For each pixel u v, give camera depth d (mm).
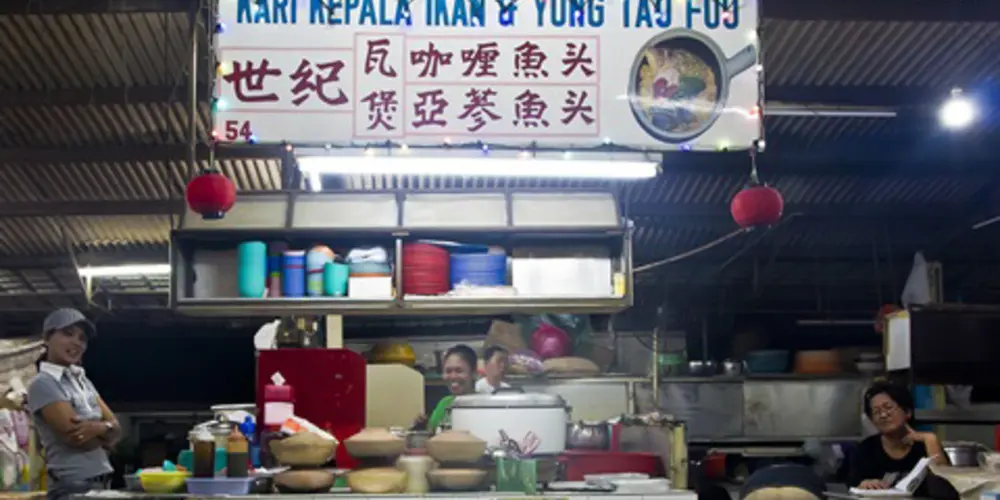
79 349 4766
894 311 7543
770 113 7082
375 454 3652
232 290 4781
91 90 7098
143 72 6945
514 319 7781
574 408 8422
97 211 8750
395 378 5695
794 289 11500
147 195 8648
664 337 10344
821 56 6996
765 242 10164
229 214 4773
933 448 4586
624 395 8500
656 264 8633
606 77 4387
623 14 4422
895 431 4648
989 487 3660
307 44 4336
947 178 8797
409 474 3613
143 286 11180
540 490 3568
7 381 6625
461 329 10516
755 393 9820
